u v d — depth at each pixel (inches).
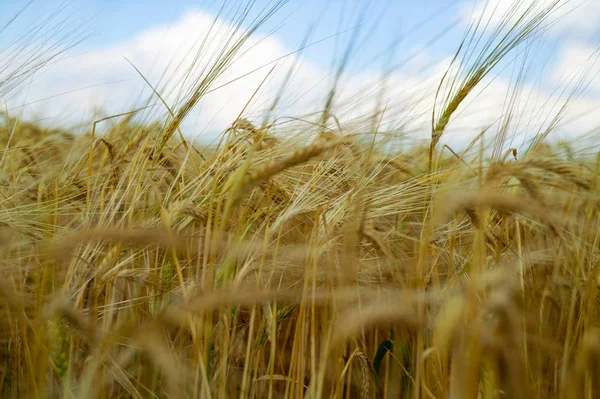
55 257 19.0
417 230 24.4
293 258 22.0
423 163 27.0
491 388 17.9
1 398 22.0
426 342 20.8
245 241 21.3
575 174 19.7
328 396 23.2
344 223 21.6
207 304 18.2
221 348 20.3
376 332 23.7
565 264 21.4
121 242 20.7
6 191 25.8
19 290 21.4
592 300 19.7
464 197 17.8
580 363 17.9
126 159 26.2
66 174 27.5
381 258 22.6
